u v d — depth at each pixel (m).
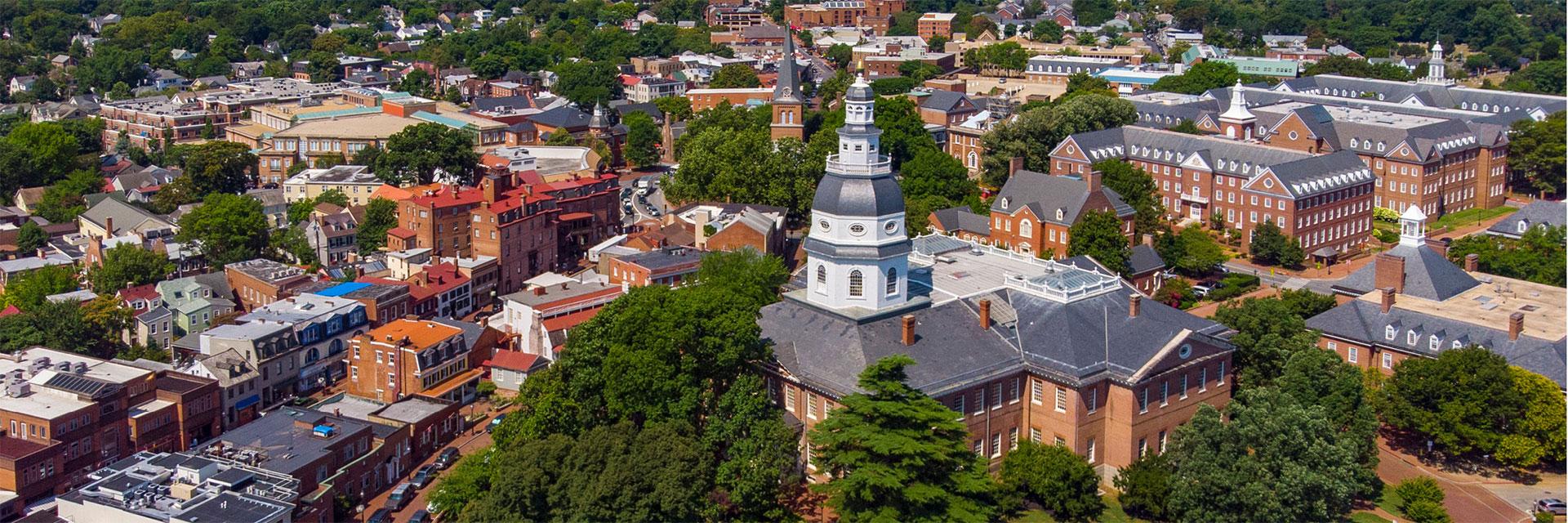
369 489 188.75
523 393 175.25
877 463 144.88
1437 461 176.88
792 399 167.50
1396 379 177.50
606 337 171.12
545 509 154.25
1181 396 168.12
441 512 177.38
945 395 158.50
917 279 185.38
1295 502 150.38
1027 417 168.50
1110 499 163.12
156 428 199.75
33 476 181.62
